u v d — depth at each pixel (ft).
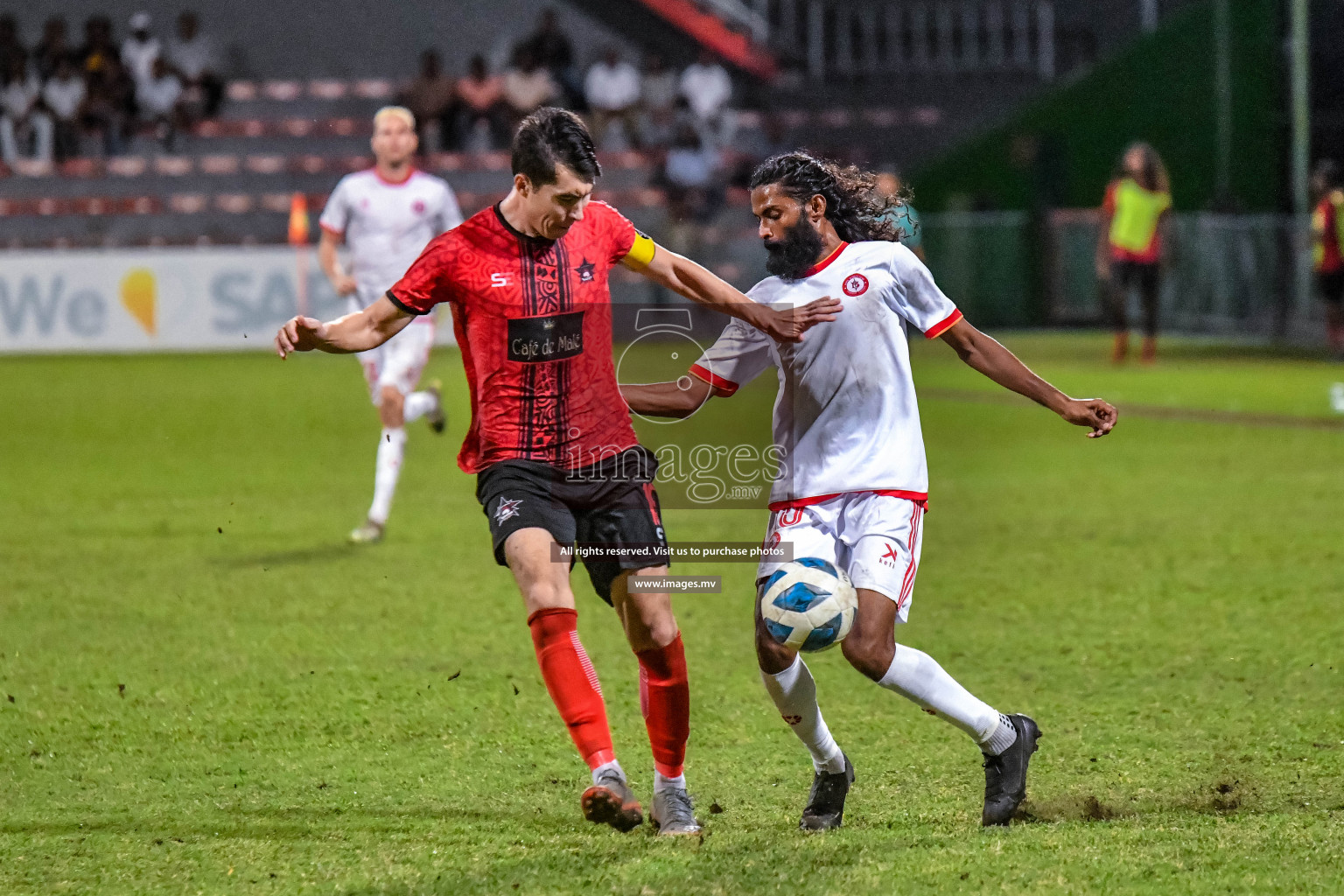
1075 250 305.53
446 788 53.42
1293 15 270.46
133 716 62.95
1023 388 49.60
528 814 50.42
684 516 112.57
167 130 315.37
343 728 61.16
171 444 155.94
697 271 48.91
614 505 48.03
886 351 49.08
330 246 110.42
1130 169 225.97
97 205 307.99
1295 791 51.44
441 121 304.50
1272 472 129.59
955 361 255.70
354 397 201.16
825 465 49.29
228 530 108.37
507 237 46.98
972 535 104.32
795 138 341.82
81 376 227.40
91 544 102.99
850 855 44.62
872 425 49.06
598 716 45.91
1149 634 75.66
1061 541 101.40
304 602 84.89
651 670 48.06
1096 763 55.26
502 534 46.93
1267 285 269.23
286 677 69.00
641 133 312.91
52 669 70.49
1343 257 237.66
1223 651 72.08
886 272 49.01
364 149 327.67
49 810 50.93
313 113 333.83
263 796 52.47
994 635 76.13
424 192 110.11
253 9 341.82
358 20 343.05
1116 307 229.25
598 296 47.73
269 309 264.11
